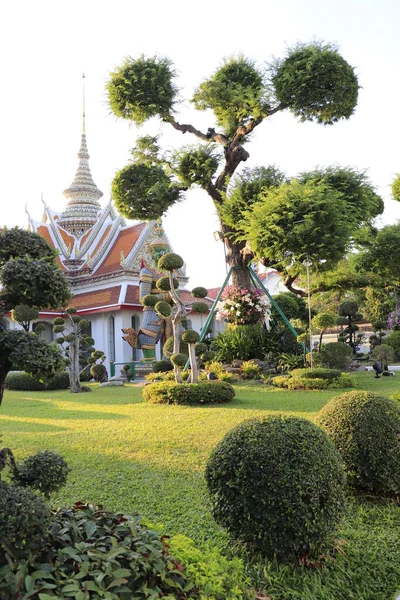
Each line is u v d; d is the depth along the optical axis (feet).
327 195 52.70
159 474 20.11
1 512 8.38
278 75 60.13
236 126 65.51
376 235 78.07
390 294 113.09
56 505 16.31
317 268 58.13
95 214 116.26
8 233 10.70
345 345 61.21
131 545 10.05
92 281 98.48
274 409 35.17
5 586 8.11
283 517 12.02
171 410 37.45
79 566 9.01
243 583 10.77
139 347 78.02
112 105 65.62
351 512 16.01
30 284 9.61
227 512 12.64
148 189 67.72
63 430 30.09
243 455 12.56
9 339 9.33
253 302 62.23
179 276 106.83
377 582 11.97
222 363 59.06
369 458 16.69
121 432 28.78
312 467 12.36
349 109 62.13
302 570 12.12
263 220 52.90
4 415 38.06
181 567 10.02
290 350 61.93
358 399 17.69
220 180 66.08
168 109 65.36
